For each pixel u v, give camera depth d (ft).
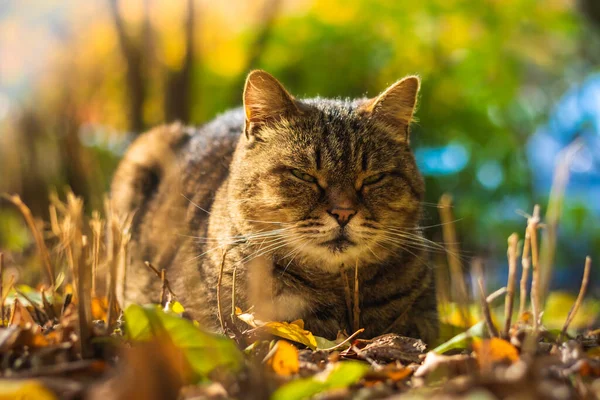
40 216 3.28
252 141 2.43
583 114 4.57
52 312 2.13
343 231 2.33
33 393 1.65
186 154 2.82
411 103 2.48
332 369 1.79
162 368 1.69
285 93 2.41
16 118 3.88
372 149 2.41
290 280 2.34
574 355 1.89
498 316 2.89
